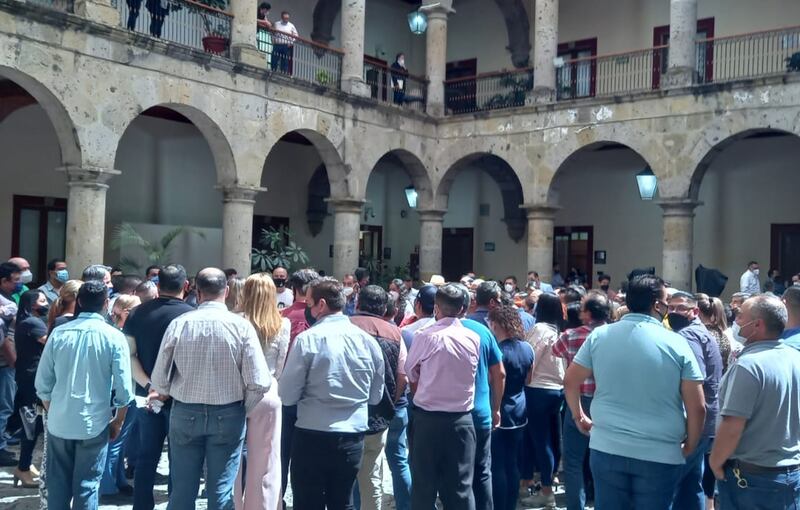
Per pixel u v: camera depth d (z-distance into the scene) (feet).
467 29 80.38
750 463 13.73
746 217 64.95
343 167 57.67
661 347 14.10
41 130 55.42
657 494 13.85
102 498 22.67
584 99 57.98
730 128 51.44
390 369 18.31
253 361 15.97
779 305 13.99
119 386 16.94
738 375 13.69
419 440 17.29
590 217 73.92
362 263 73.46
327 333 16.43
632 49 69.51
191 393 15.74
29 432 23.34
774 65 61.31
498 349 18.71
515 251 77.87
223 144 49.57
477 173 80.84
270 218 72.33
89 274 22.56
